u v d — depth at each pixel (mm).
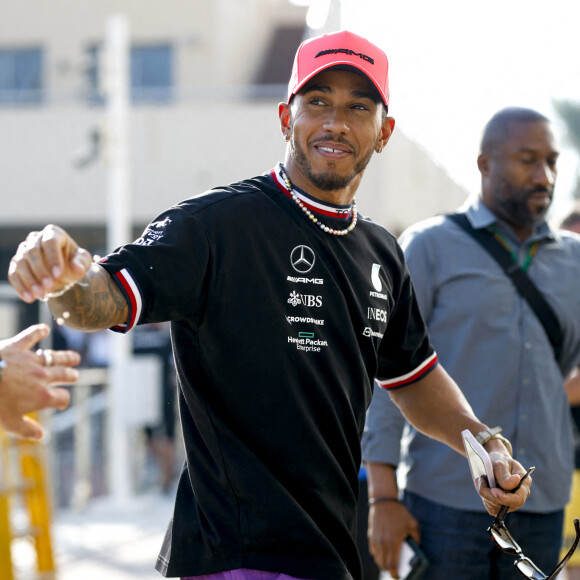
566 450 7902
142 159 37031
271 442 5199
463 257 7836
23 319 17797
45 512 12156
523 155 7805
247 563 5125
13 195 37656
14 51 43750
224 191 5367
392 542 7691
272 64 50469
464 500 7531
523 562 5426
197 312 5129
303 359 5273
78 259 4277
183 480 5445
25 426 4414
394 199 33938
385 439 7793
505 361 7676
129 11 43094
